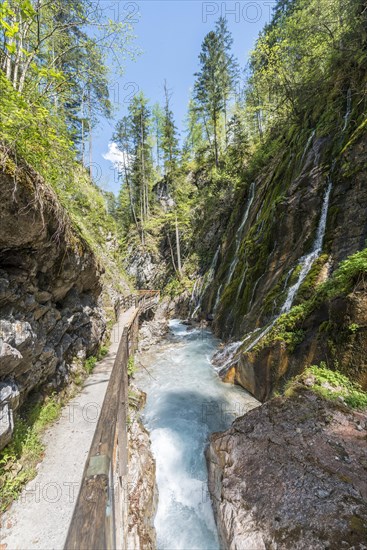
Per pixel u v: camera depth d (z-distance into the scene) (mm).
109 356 7797
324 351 4977
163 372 8297
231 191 19141
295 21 11148
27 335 3404
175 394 6727
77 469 3324
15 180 2838
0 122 2771
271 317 7918
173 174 26531
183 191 26219
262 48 13141
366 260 4727
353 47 8141
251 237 12211
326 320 5266
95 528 1210
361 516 2408
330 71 9484
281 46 12047
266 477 3090
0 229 2924
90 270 6211
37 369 4012
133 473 3660
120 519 2527
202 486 4039
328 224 7309
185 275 22328
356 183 6703
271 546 2387
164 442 4836
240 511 2828
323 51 10133
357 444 3322
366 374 4234
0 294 3090
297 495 2766
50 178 4344
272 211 10375
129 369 7641
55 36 5270
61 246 4398
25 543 2445
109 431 2068
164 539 3346
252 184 15898
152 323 15586
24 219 3113
